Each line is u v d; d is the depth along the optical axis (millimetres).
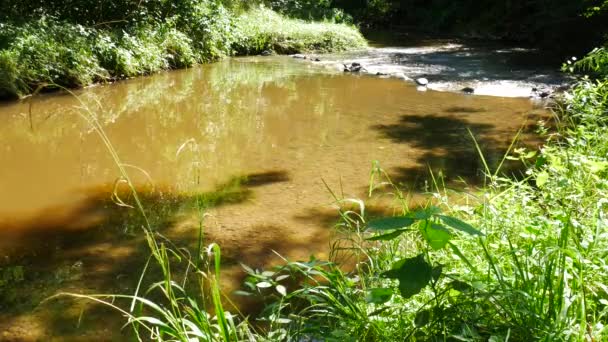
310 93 8516
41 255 3365
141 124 6559
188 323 1917
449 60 12078
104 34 9516
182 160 5246
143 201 4230
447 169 4910
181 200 4238
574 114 4938
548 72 10234
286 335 2172
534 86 8984
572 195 2863
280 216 3918
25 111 7004
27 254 3379
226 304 2783
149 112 7125
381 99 8133
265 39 13039
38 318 2699
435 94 8516
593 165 2852
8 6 9469
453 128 6426
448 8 19688
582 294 1845
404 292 1717
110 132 6219
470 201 3934
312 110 7391
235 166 5066
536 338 1803
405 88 9008
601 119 4332
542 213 2879
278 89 8781
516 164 4988
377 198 4219
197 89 8633
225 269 3166
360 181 4621
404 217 1670
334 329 2092
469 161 5145
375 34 18359
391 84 9352
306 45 13547
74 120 6668
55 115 6859
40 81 7926
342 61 11977
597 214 2537
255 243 3498
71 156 5367
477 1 18562
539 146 5402
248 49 12750
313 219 3863
